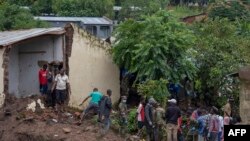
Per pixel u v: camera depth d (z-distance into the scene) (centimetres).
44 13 5222
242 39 2512
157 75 2120
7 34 2183
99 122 1775
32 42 2173
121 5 5838
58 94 1958
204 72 2322
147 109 1723
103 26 4450
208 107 2297
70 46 2120
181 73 2189
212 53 2312
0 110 1836
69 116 1892
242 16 4578
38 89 2181
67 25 2120
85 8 5169
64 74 1969
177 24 2242
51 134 1666
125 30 2219
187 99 2325
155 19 2169
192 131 1803
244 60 2317
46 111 1889
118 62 2225
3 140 1694
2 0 4609
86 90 2191
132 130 1886
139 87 2033
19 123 1748
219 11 4609
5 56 1880
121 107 1912
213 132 1662
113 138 1689
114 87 2298
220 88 2295
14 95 2025
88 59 2198
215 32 2498
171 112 1738
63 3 5141
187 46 2177
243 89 1806
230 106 2094
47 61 2166
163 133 1753
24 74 2169
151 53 2112
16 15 4053
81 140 1627
